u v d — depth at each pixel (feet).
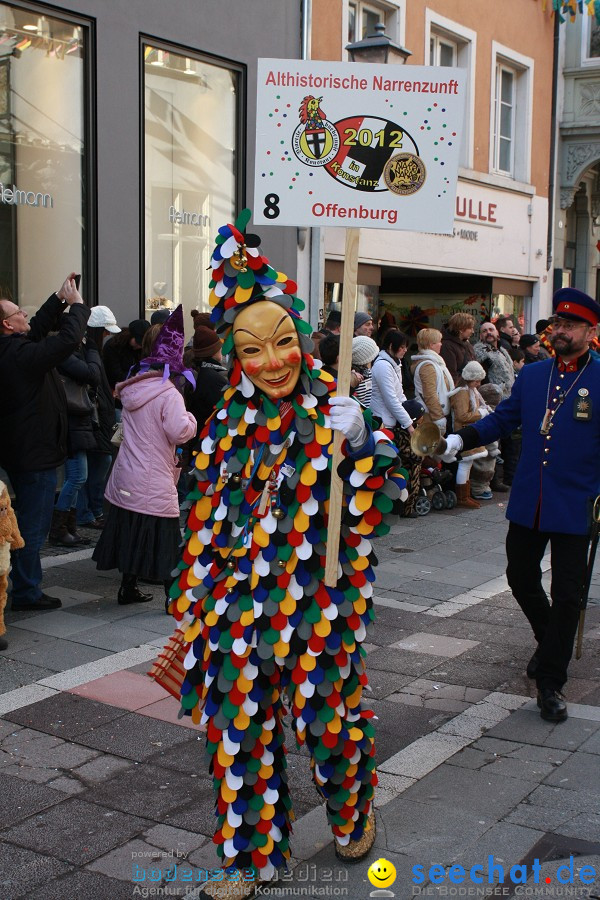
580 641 15.07
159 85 30.68
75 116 28.04
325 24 37.50
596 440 14.23
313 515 9.68
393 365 28.17
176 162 31.63
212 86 32.71
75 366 22.81
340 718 9.74
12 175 26.55
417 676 16.25
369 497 9.34
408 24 42.34
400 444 28.43
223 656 9.65
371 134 10.20
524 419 14.70
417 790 12.10
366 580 9.84
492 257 51.31
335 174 10.28
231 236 9.66
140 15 29.14
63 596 19.88
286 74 10.20
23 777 12.38
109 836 11.00
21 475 18.31
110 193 28.78
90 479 25.89
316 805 11.80
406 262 43.73
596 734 13.84
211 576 10.01
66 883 10.08
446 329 34.99
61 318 18.08
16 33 26.11
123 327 29.50
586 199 64.75
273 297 9.68
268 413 9.73
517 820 11.35
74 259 28.50
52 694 14.97
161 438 18.28
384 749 13.33
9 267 26.73
